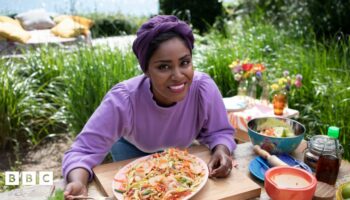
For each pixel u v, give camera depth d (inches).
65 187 40.6
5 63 126.6
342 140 98.6
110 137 47.1
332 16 183.3
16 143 114.2
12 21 195.2
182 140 52.8
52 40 180.2
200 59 140.3
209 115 52.0
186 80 43.6
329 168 41.1
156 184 37.9
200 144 54.7
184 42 43.0
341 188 35.6
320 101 112.2
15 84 117.9
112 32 205.8
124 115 47.6
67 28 189.8
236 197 38.6
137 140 51.5
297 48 144.2
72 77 110.9
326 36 184.5
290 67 127.0
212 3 255.9
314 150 45.2
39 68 133.1
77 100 104.0
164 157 43.7
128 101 48.0
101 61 111.6
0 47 168.7
